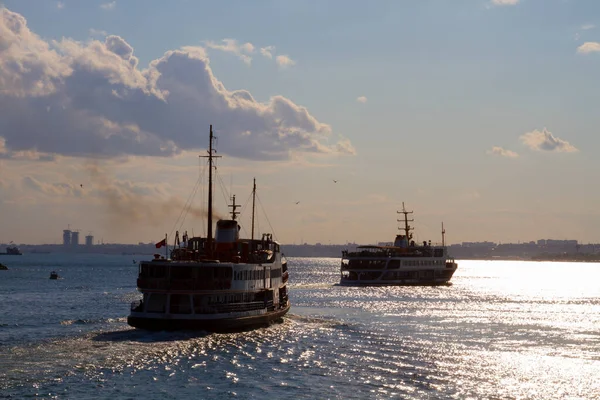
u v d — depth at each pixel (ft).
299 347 284.41
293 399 202.80
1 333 313.53
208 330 306.55
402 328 359.05
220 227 361.30
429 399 205.87
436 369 247.29
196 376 227.61
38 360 246.27
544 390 220.23
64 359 248.11
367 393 211.00
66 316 394.73
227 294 317.83
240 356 261.03
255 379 225.35
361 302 534.78
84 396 201.67
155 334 302.45
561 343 313.53
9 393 203.21
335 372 238.07
